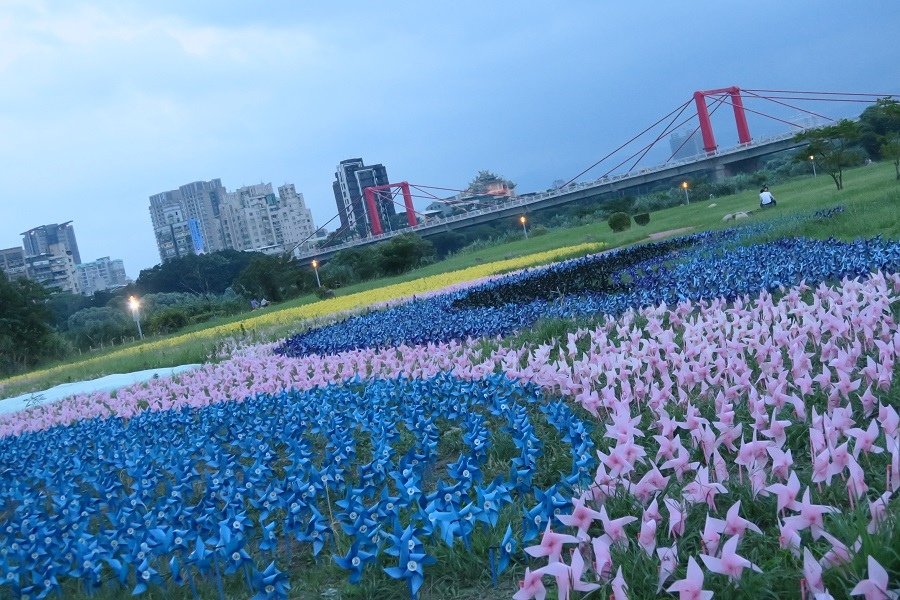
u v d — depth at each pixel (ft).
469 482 17.46
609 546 13.65
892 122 238.27
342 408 30.94
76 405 51.31
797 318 31.24
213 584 17.02
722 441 17.58
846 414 16.67
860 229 62.80
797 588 11.89
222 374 52.54
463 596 14.85
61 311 308.60
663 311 37.78
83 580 17.56
